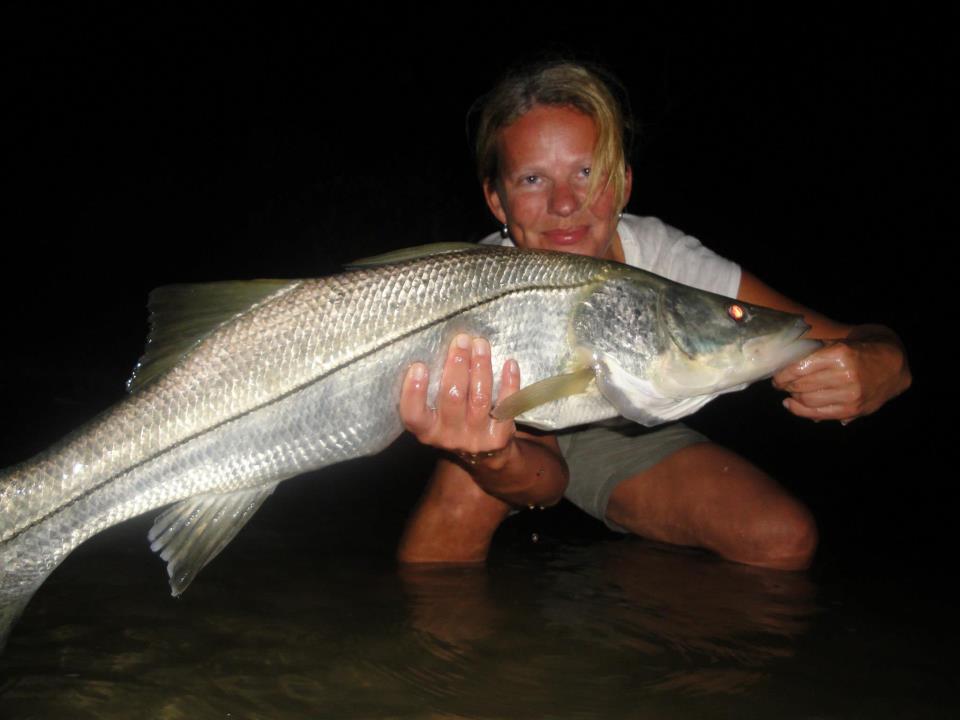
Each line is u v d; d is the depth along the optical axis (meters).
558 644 0.87
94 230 5.00
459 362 0.85
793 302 1.13
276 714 0.72
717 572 1.12
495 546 1.25
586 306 0.89
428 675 0.80
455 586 1.05
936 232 4.38
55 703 0.74
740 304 0.92
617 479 1.26
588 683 0.78
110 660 0.82
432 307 0.86
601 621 0.93
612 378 0.90
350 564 1.12
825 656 0.85
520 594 1.02
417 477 1.71
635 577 1.10
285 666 0.81
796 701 0.76
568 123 1.01
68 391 2.66
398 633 0.89
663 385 0.91
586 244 1.05
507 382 0.86
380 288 0.86
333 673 0.80
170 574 0.83
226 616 0.93
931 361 3.00
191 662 0.82
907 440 2.16
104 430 0.82
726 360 0.90
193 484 0.83
